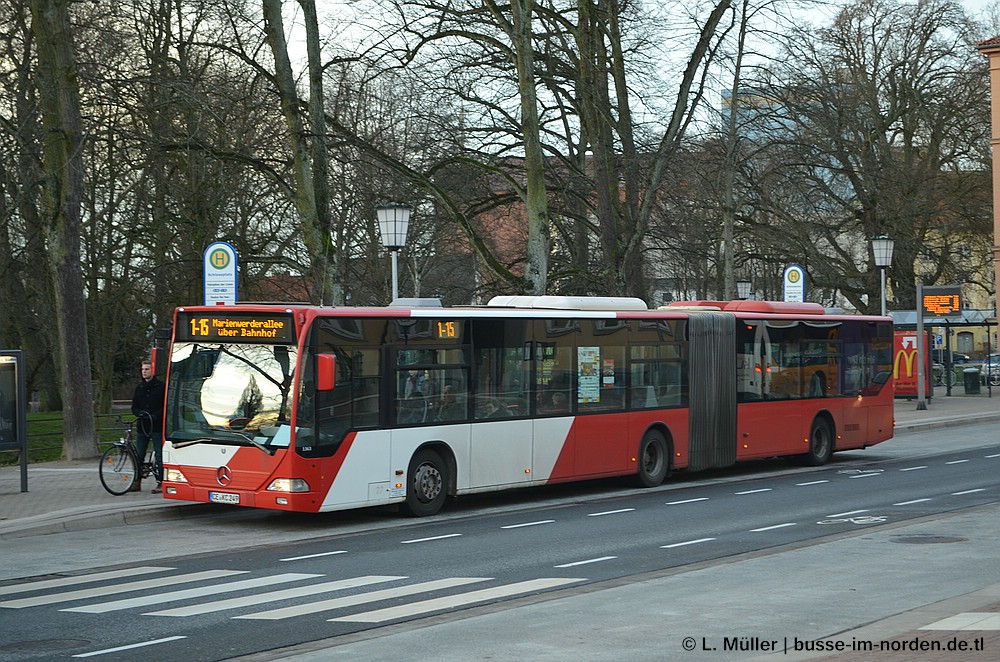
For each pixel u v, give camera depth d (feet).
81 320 92.84
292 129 96.32
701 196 146.00
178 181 119.03
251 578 46.57
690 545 54.85
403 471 66.54
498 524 64.44
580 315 78.33
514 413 73.46
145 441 72.38
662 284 189.57
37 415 143.02
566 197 135.03
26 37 111.34
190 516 67.72
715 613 37.17
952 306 173.06
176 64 107.45
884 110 194.08
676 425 85.56
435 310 68.90
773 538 56.85
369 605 40.34
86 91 96.22
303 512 70.03
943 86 193.36
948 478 86.07
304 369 62.13
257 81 97.25
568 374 77.36
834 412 100.37
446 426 69.21
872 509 68.08
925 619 34.17
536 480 74.64
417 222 129.70
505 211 143.64
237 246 116.16
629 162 120.57
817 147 140.56
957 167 204.13
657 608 38.29
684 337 86.58
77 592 43.47
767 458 103.76
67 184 91.56
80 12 101.60
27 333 146.92
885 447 117.39
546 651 32.30
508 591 42.70
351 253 149.59
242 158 96.63
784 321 95.76
